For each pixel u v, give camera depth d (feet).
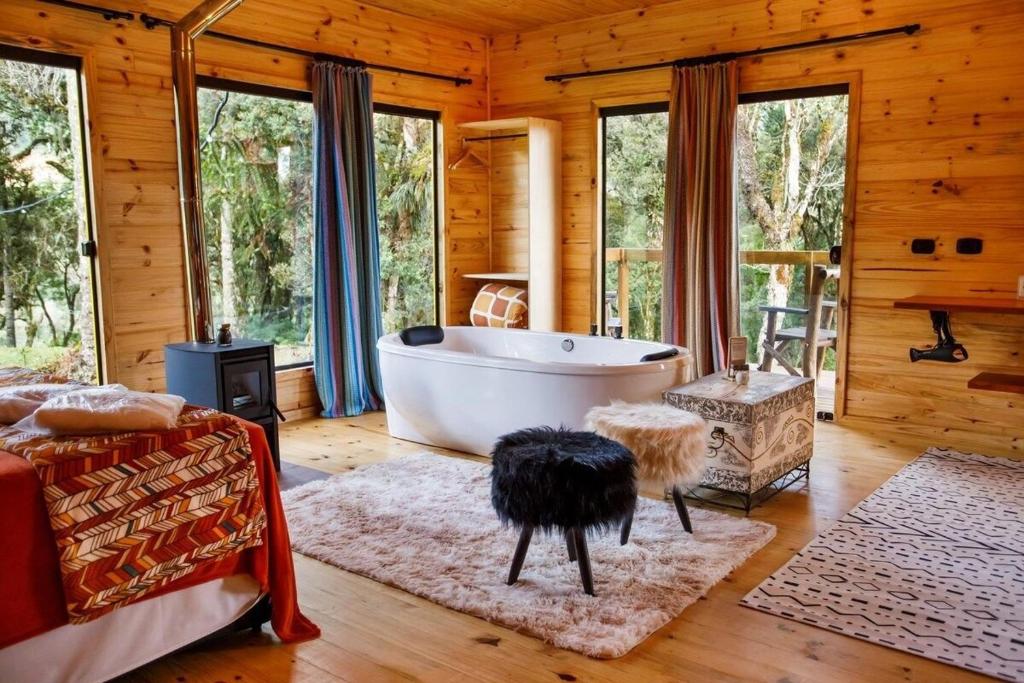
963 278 14.55
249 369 12.57
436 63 19.35
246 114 15.98
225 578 7.65
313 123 16.53
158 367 14.46
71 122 13.19
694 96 16.74
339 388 17.31
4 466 6.33
